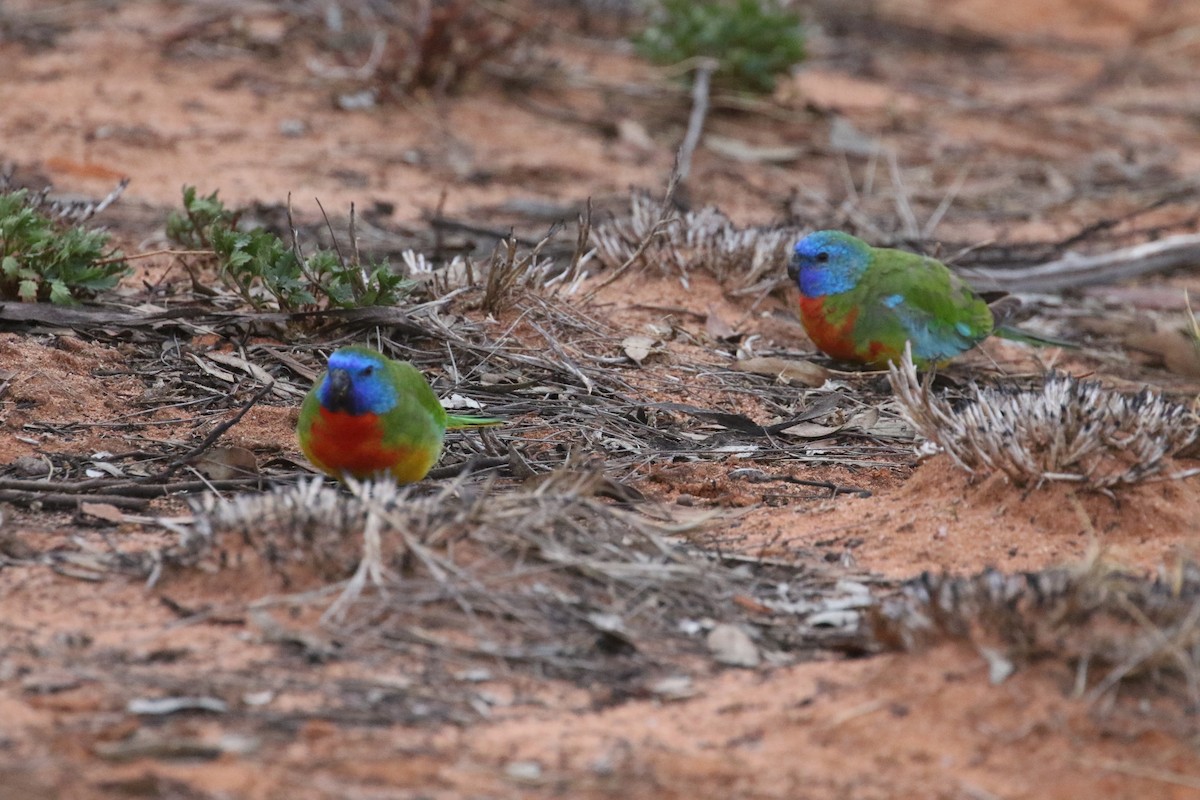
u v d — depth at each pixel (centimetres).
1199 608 724
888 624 746
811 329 1280
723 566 859
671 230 1453
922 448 1002
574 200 1741
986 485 941
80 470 944
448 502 870
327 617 749
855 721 693
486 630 759
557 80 2222
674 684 729
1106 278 1641
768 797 639
